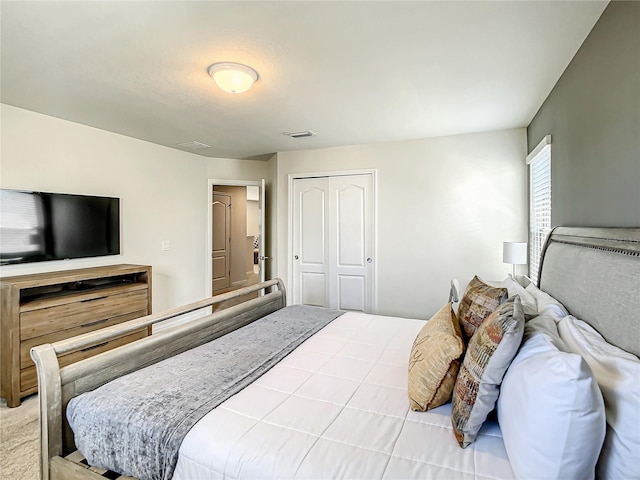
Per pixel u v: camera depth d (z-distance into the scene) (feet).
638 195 4.50
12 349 8.32
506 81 8.19
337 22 5.80
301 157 15.53
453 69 7.56
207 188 16.60
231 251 24.57
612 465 2.91
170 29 6.00
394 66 7.41
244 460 3.54
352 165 14.62
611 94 5.30
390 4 5.32
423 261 13.60
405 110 10.19
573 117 7.05
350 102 9.51
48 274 9.98
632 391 2.88
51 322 9.09
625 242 4.20
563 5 5.37
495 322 3.88
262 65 7.34
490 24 5.88
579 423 2.80
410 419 4.23
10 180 9.82
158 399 4.54
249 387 4.97
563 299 5.92
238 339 6.97
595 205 5.92
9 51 6.75
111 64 7.29
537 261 10.85
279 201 16.02
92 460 4.30
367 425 4.08
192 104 9.62
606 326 4.27
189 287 15.66
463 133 12.73
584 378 2.82
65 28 5.97
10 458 6.46
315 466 3.40
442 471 3.31
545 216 9.94
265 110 10.14
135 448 4.01
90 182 11.79
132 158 13.19
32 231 10.04
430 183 13.39
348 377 5.36
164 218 14.49
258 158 17.11
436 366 4.40
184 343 6.61
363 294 14.73
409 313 13.88
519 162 12.14
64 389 4.63
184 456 3.76
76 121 11.14
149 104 9.62
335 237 15.11
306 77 7.93
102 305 10.38
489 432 3.94
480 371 3.75
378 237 14.30
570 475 2.85
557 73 7.76
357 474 3.29
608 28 5.36
